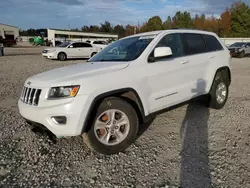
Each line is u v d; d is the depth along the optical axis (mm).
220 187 2611
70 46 19453
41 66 14242
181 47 4449
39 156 3375
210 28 69750
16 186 2691
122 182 2752
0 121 4742
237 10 61812
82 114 3014
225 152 3395
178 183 2701
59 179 2832
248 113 5141
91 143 3221
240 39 45625
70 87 3012
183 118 4809
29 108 3232
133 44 4191
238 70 12828
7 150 3545
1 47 21891
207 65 4848
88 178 2846
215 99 5141
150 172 2938
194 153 3385
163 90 3938
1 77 9969
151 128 4320
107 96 3295
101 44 23547
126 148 3539
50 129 3057
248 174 2846
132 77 3480
